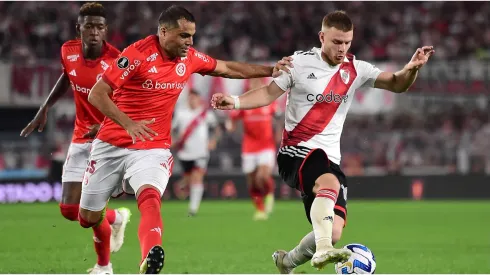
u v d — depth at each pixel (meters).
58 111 86.56
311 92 22.94
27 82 85.06
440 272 27.69
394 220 54.06
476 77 92.62
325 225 20.84
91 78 26.86
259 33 111.81
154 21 108.88
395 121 95.00
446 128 92.19
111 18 108.69
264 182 59.00
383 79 23.38
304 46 111.81
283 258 24.38
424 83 92.00
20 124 91.56
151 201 20.88
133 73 21.78
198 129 59.44
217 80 86.06
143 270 18.94
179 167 82.25
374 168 85.00
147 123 21.20
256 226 48.78
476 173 81.88
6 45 100.75
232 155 83.62
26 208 66.62
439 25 114.75
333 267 29.22
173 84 22.53
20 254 32.56
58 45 103.25
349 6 116.00
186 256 32.53
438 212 62.25
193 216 58.00
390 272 27.61
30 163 79.69
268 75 24.38
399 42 111.81
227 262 30.45
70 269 27.66
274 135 60.56
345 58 23.31
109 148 22.70
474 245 37.66
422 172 84.94
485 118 92.44
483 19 116.12
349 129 96.00
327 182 21.69
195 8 112.25
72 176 27.47
